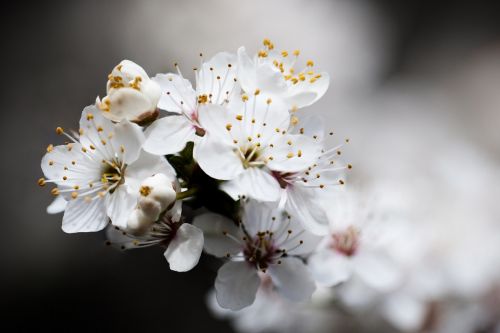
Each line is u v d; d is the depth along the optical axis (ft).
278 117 0.93
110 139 0.92
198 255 0.90
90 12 2.17
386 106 2.10
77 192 0.93
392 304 1.12
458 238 1.17
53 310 1.95
